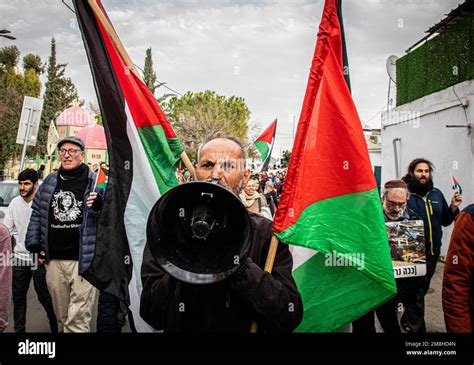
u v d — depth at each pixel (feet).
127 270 9.45
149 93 9.88
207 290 6.23
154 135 9.83
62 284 13.61
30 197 15.79
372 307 8.07
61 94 117.91
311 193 7.64
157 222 5.55
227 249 5.66
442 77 30.76
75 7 9.38
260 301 5.81
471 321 8.62
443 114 29.94
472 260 8.48
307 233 7.44
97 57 9.45
